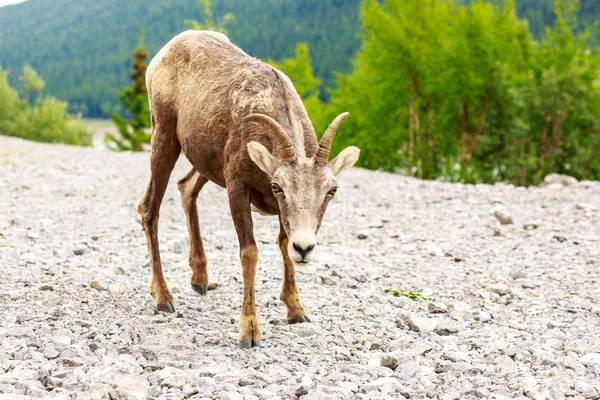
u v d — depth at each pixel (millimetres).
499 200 13844
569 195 14500
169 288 7266
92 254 8836
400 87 29453
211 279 7656
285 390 4508
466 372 5035
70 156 24078
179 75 6605
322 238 10445
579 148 30281
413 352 5371
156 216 6801
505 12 29938
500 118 31484
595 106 30406
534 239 10438
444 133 31250
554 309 6973
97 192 14680
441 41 29672
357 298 7164
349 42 181750
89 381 4453
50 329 5480
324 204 5219
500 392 4629
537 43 35125
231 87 6031
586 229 11078
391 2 29781
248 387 4539
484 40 28188
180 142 6574
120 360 4906
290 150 5258
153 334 5641
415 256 9289
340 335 5855
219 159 6102
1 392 4207
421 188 16250
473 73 28484
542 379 4895
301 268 8156
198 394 4375
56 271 7562
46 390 4367
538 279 8172
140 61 47375
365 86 32719
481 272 8445
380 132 31266
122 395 4250
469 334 6008
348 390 4516
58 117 75375
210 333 5754
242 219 5672
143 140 47531
